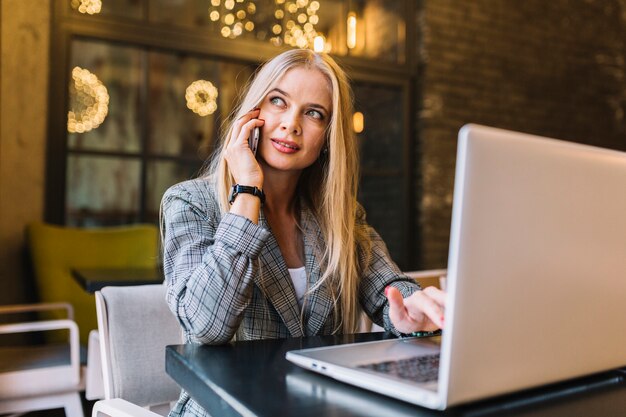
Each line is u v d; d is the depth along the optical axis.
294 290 1.02
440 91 3.96
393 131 3.95
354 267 1.10
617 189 0.62
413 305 0.86
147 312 1.09
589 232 0.59
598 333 0.62
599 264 0.61
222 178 1.00
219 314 0.80
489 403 0.57
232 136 0.98
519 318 0.54
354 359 0.66
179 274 0.88
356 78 3.77
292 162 1.04
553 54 4.51
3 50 2.86
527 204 0.53
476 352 0.51
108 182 3.27
